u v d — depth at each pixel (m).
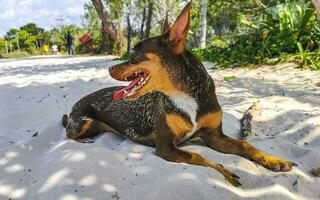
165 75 0.53
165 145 0.54
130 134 0.62
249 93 0.94
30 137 0.70
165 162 0.52
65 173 0.50
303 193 0.48
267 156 0.54
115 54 3.52
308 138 0.63
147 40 0.53
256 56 1.32
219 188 0.46
